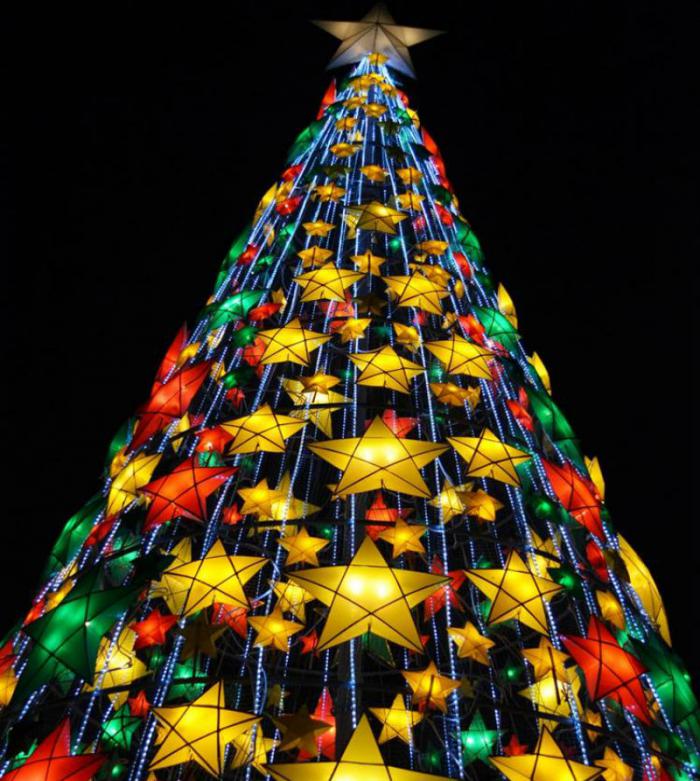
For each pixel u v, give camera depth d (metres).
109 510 5.44
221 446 5.21
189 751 3.66
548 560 5.27
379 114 9.51
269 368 6.40
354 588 3.82
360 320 6.21
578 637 4.34
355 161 9.44
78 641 4.03
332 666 5.56
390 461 4.39
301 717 4.15
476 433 6.20
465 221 9.02
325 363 6.88
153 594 4.60
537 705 4.84
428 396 6.26
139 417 6.20
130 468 5.41
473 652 4.73
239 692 5.48
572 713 4.60
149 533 5.03
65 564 5.86
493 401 6.66
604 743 5.01
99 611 4.10
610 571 5.61
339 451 4.42
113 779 4.37
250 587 5.83
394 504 6.53
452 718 4.67
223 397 6.44
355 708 4.29
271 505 5.09
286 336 5.66
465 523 5.47
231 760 5.05
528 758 3.73
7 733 4.46
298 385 6.21
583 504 5.38
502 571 4.32
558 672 4.45
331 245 8.74
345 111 10.12
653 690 4.96
